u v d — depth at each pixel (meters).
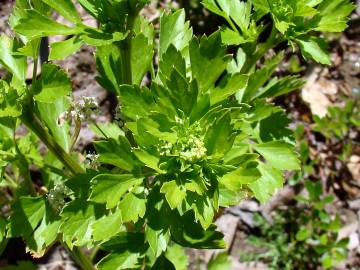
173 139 0.20
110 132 0.28
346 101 0.46
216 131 0.20
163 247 0.21
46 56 0.36
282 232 0.42
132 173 0.21
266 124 0.26
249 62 0.25
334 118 0.43
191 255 0.41
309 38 0.23
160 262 0.24
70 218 0.22
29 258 0.38
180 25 0.25
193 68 0.21
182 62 0.21
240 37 0.23
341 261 0.42
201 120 0.20
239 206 0.42
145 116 0.20
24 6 0.23
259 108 0.26
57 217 0.24
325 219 0.41
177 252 0.36
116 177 0.21
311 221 0.42
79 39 0.19
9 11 0.38
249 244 0.42
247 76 0.21
